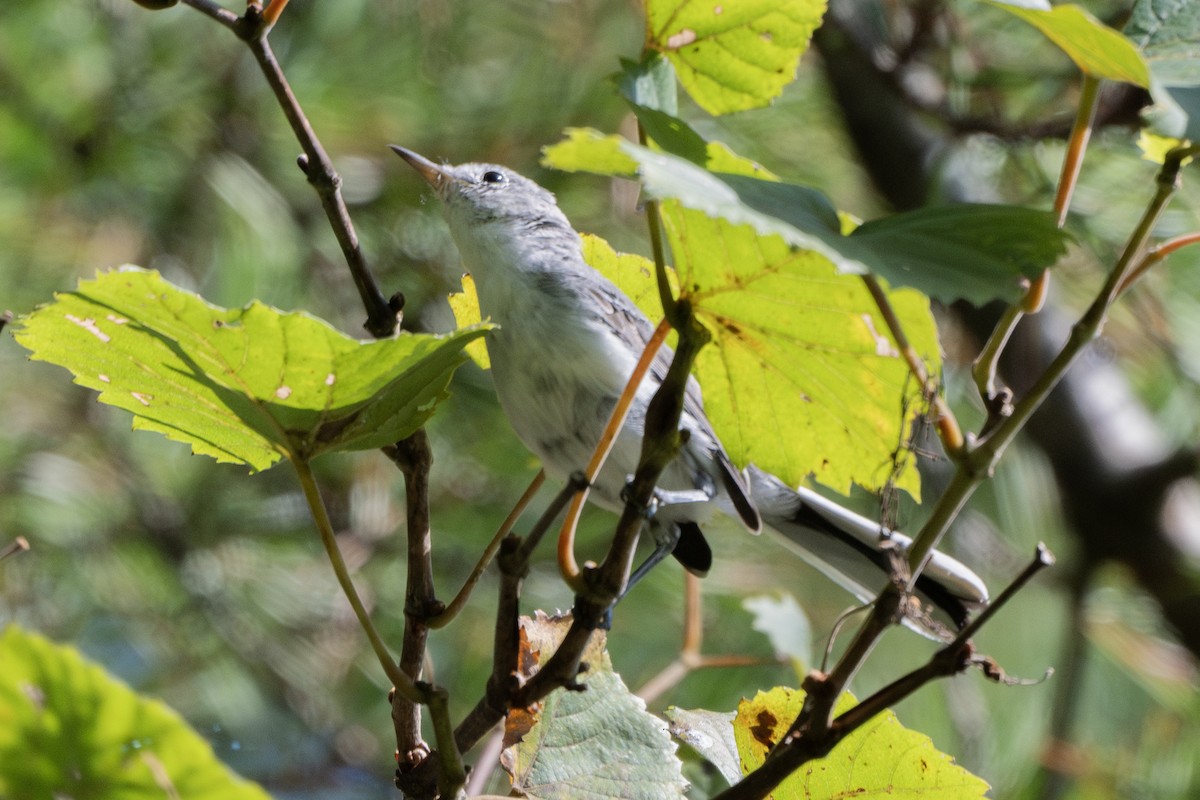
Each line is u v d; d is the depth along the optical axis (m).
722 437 4.56
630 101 3.75
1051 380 3.56
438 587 10.55
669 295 3.88
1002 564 10.64
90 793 3.20
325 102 10.87
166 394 4.19
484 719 4.02
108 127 10.91
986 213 3.49
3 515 11.44
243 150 11.02
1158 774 9.88
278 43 10.99
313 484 4.03
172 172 10.92
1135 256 3.58
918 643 9.82
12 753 3.17
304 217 10.90
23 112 10.77
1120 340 10.71
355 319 10.70
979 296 3.21
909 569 3.66
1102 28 3.38
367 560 11.50
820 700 3.67
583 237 5.26
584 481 3.83
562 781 4.61
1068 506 11.74
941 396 3.78
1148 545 11.41
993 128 10.16
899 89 10.52
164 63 10.94
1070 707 9.75
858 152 11.34
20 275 10.48
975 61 10.45
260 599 11.63
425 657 4.64
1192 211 9.92
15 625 3.04
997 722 9.84
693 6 4.02
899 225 3.53
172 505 11.91
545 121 10.84
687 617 6.85
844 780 4.64
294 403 4.02
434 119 10.97
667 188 3.09
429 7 10.95
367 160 10.91
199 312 3.73
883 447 4.26
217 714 11.46
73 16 10.85
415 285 10.79
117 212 10.91
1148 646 10.64
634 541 3.82
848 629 9.93
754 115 11.08
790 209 3.40
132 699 3.10
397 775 4.36
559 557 3.84
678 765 4.69
